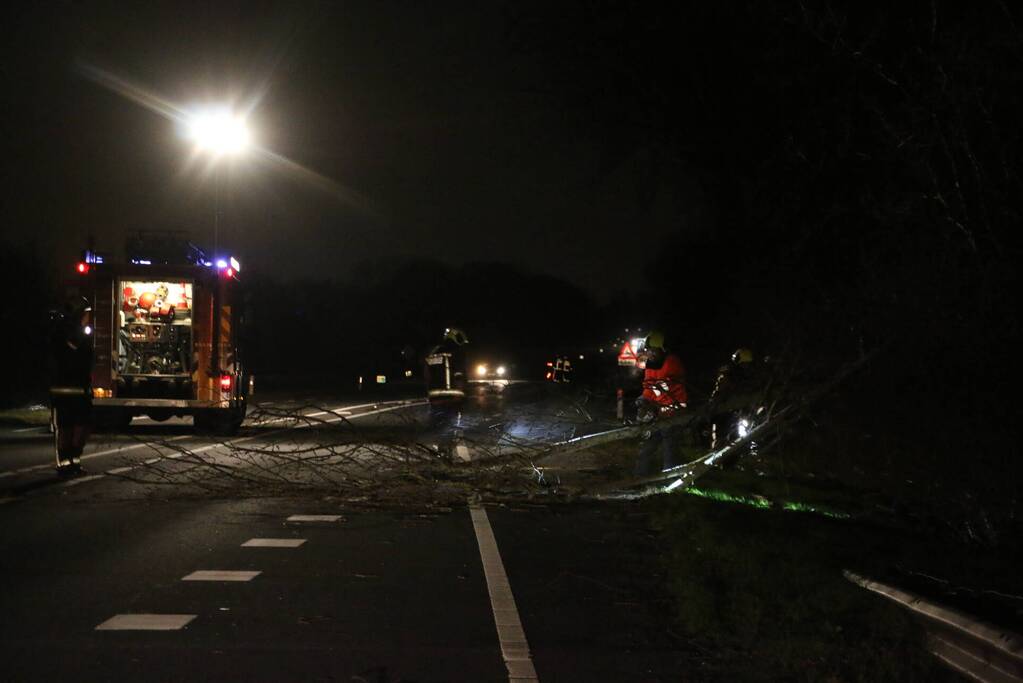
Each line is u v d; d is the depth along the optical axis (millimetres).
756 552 8688
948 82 9156
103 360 20797
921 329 9984
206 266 21016
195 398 20906
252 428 23719
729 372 13664
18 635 6641
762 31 14219
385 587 8055
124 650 6340
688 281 30516
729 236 20484
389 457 13078
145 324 20969
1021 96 8945
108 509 11492
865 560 8359
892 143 9898
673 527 10297
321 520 11000
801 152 13281
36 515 11086
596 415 14836
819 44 11781
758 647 6469
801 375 12789
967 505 9836
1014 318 9188
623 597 7863
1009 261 9086
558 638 6762
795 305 13969
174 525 10578
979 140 9234
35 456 16750
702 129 18922
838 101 12258
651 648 6574
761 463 14469
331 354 85125
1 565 8648
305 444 18203
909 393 11070
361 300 98062
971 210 9266
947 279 9531
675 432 13289
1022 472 9414
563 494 12438
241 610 7293
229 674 5918
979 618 5660
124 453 17391
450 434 14609
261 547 9500
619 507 12086
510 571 8680
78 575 8297
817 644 6320
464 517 11375
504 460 12680
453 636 6762
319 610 7332
